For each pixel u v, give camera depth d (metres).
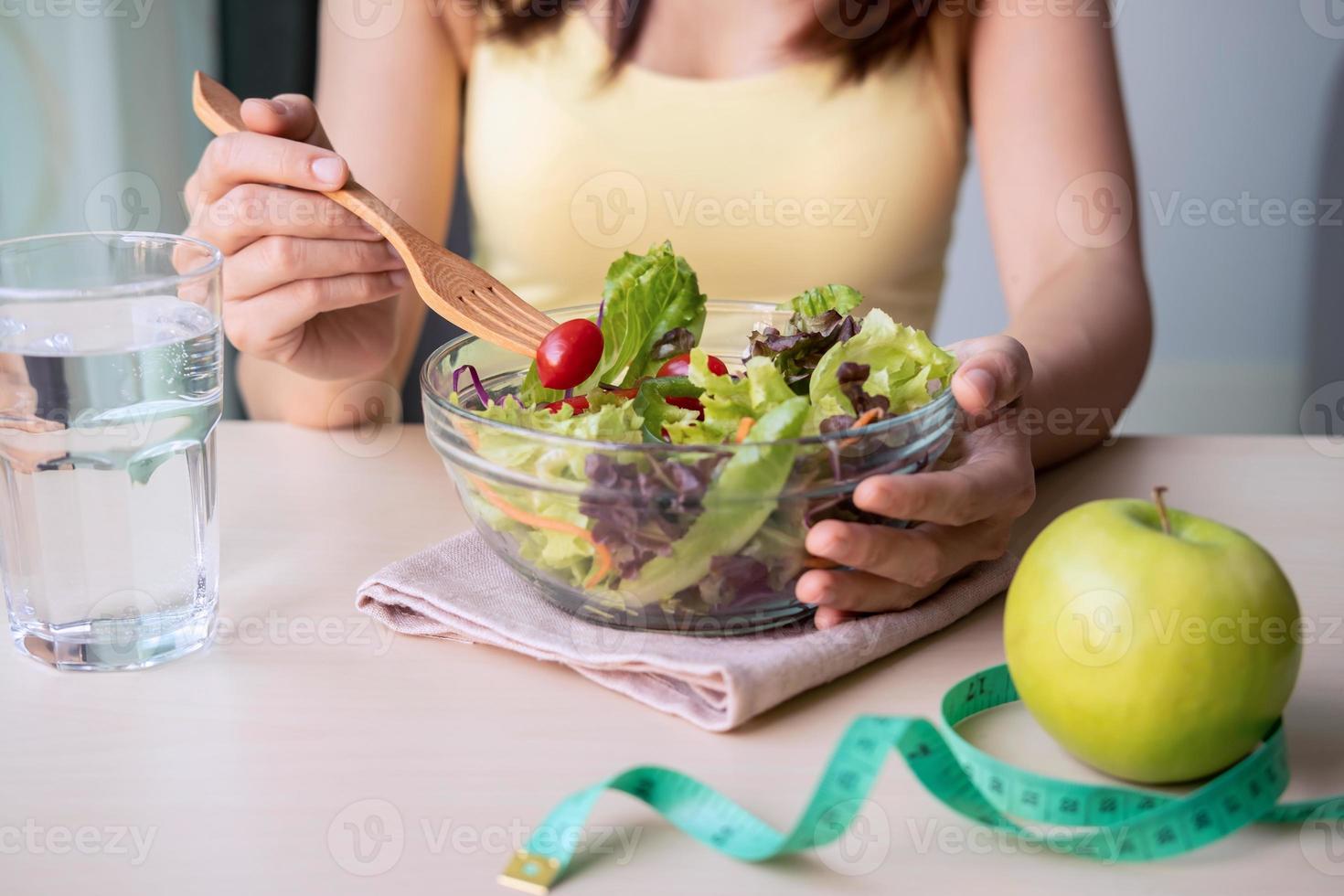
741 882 0.56
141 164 2.24
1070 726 0.61
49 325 0.69
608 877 0.56
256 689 0.72
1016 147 1.47
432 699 0.71
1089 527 0.62
